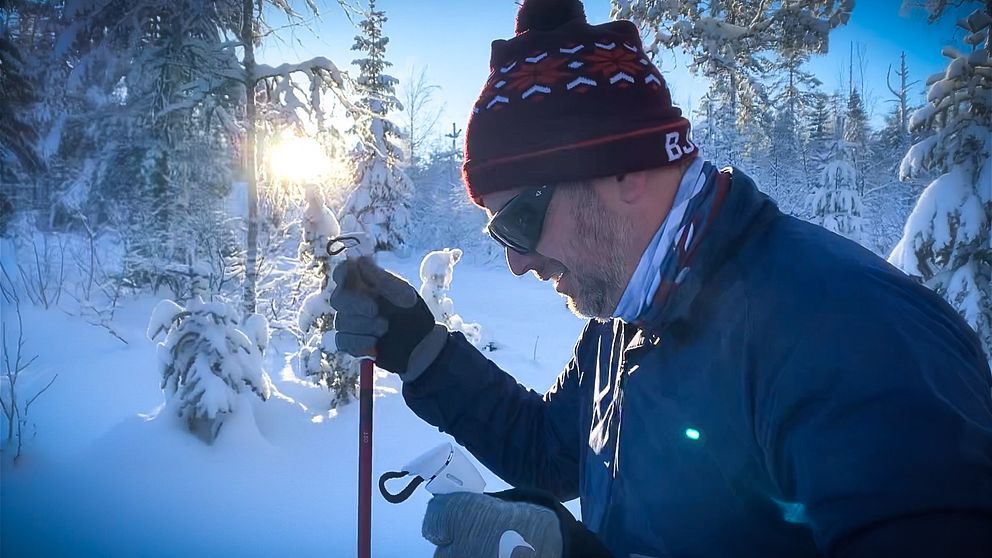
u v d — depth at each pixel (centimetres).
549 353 1008
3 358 763
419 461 97
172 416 504
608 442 105
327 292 625
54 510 398
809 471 68
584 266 94
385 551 364
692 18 965
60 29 1009
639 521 94
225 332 529
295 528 399
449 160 3406
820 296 75
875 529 61
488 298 1677
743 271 84
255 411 559
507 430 143
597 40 93
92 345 839
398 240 1695
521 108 92
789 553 81
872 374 67
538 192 93
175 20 883
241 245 1153
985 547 56
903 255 742
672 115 92
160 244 1130
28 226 1201
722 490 85
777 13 923
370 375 135
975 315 698
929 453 60
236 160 1078
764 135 1620
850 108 2559
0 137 1105
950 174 727
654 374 92
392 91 1502
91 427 543
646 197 91
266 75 757
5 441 495
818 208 1591
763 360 77
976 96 719
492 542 84
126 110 1085
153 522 397
